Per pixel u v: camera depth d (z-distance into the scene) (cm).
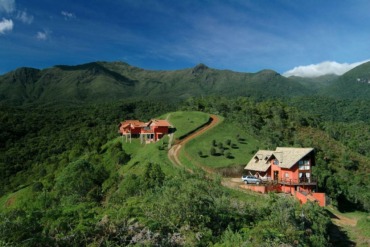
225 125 11094
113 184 6169
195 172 4644
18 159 12394
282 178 6525
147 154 8525
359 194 7488
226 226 3098
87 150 10994
